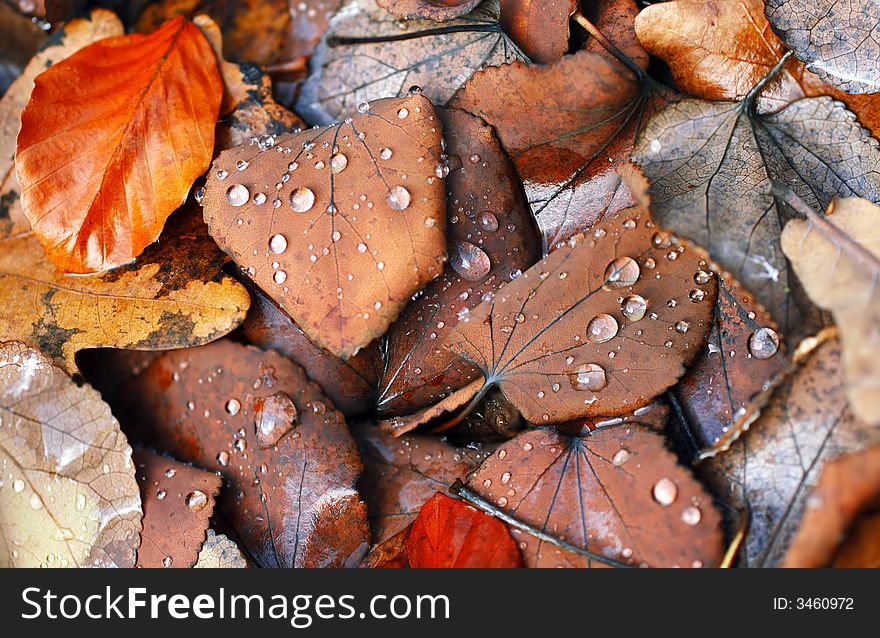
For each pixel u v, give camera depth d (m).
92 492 0.29
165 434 0.31
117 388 0.31
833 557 0.25
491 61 0.31
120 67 0.31
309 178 0.29
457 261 0.29
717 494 0.27
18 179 0.30
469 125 0.30
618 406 0.28
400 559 0.29
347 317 0.28
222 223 0.29
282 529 0.29
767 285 0.27
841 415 0.27
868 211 0.27
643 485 0.27
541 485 0.28
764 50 0.29
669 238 0.28
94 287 0.30
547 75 0.29
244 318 0.30
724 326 0.29
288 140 0.30
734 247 0.27
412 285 0.28
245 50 0.33
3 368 0.30
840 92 0.29
